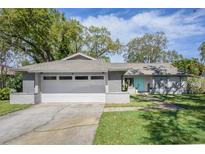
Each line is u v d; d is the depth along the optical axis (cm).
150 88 2550
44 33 2691
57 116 1097
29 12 2405
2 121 980
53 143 646
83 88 1792
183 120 946
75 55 2097
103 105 1489
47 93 1723
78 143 641
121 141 646
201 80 2528
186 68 3403
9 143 652
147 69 2695
